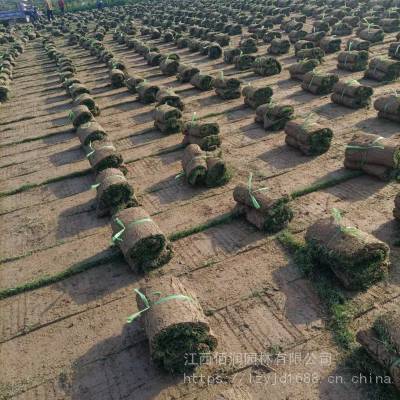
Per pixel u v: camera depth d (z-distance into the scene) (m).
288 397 6.91
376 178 12.39
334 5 42.88
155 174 14.64
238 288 9.26
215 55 29.42
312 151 14.15
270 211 10.50
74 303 9.53
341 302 8.46
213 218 11.70
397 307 8.19
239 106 19.72
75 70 30.47
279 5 48.75
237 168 14.21
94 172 14.38
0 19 66.19
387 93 19.11
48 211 13.45
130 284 9.80
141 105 22.00
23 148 18.83
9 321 9.30
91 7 74.00
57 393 7.58
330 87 19.80
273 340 7.93
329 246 8.78
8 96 26.77
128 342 8.34
